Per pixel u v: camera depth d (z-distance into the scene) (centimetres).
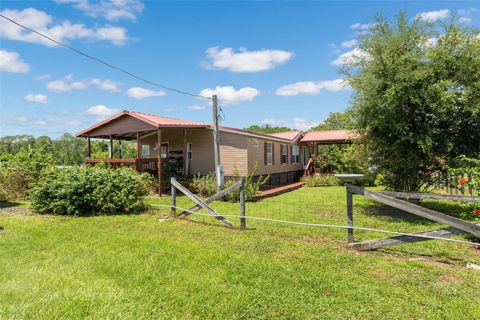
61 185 813
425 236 438
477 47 746
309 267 407
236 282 362
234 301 312
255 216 797
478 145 793
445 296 322
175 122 1385
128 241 538
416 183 863
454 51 768
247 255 457
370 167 947
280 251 479
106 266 413
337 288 343
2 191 1116
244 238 556
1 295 324
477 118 751
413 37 781
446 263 423
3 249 493
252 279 369
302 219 755
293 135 2058
